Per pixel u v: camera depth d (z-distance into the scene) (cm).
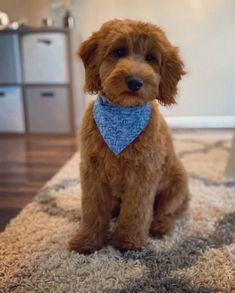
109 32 113
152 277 108
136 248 123
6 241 129
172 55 119
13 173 220
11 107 330
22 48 315
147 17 354
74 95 327
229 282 106
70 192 176
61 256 118
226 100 371
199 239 131
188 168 218
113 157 117
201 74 366
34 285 105
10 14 360
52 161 245
